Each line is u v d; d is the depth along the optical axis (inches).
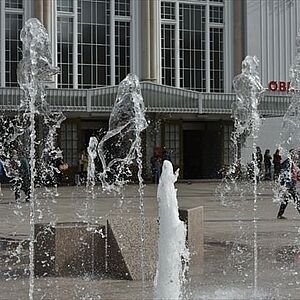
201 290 405.1
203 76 1800.0
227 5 1824.6
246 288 410.6
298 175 807.1
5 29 1632.6
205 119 1787.6
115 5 1720.0
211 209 928.3
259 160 1679.4
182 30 1779.0
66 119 1652.3
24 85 553.0
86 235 448.1
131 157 1552.7
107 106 1557.6
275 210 913.5
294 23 1863.9
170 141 1769.2
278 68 1839.3
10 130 1390.3
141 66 1737.2
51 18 1654.8
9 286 416.2
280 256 529.3
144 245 440.5
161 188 373.7
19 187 1091.9
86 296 386.9
